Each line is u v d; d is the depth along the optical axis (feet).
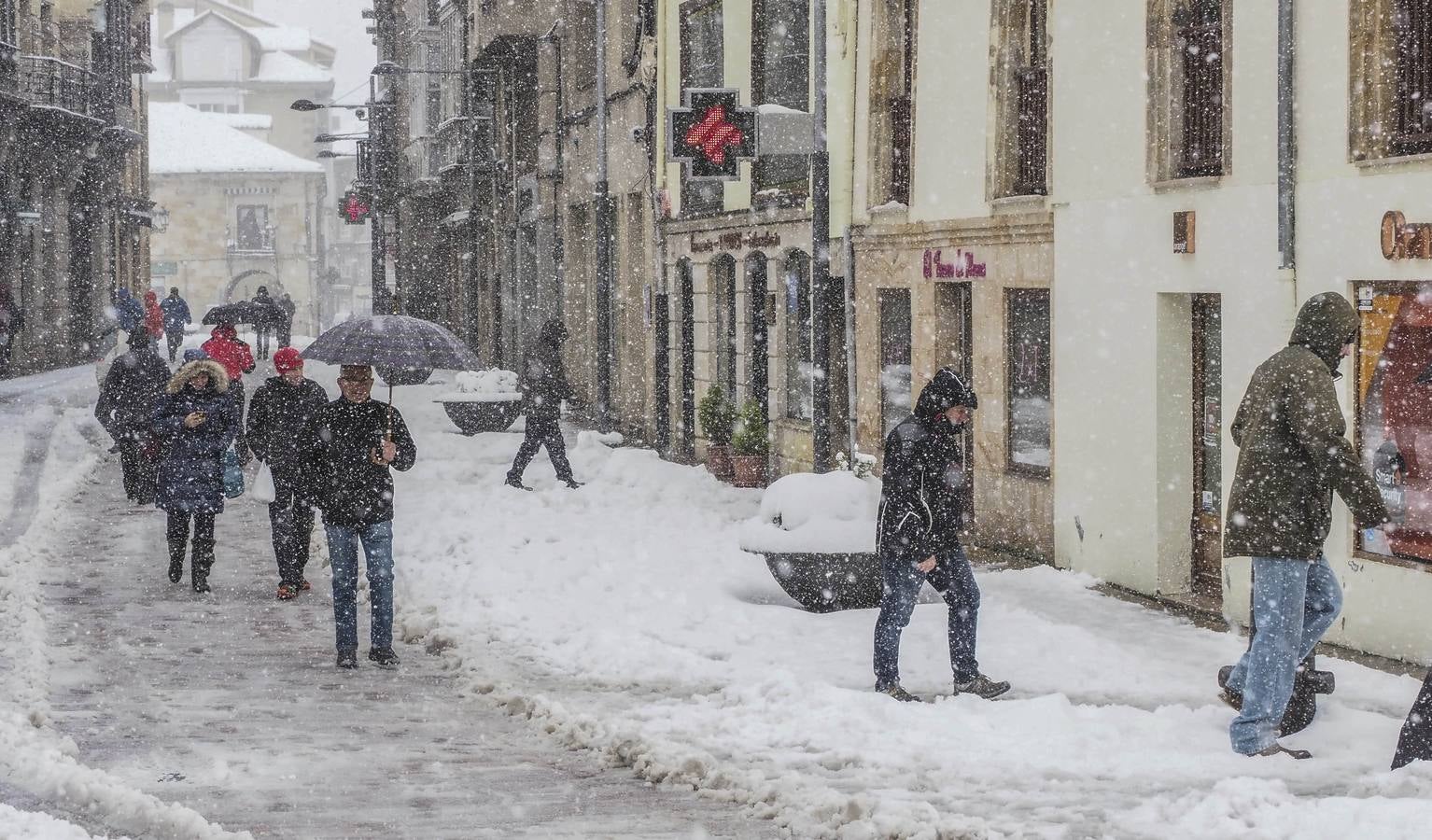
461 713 61.00
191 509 89.51
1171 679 66.74
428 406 231.50
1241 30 83.20
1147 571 91.30
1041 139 108.27
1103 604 88.02
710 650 73.56
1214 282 85.66
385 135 432.66
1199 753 52.08
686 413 185.88
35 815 39.50
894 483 62.49
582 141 236.22
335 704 62.54
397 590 90.53
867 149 130.82
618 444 190.39
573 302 248.52
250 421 89.66
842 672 68.23
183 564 95.96
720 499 133.59
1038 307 106.83
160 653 72.74
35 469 147.64
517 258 289.53
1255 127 82.28
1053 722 56.29
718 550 103.40
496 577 91.86
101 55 366.02
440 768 50.78
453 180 349.41
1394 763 49.26
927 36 120.37
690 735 54.95
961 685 63.52
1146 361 91.66
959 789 46.96
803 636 76.74
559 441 142.10
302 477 71.77
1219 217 85.15
